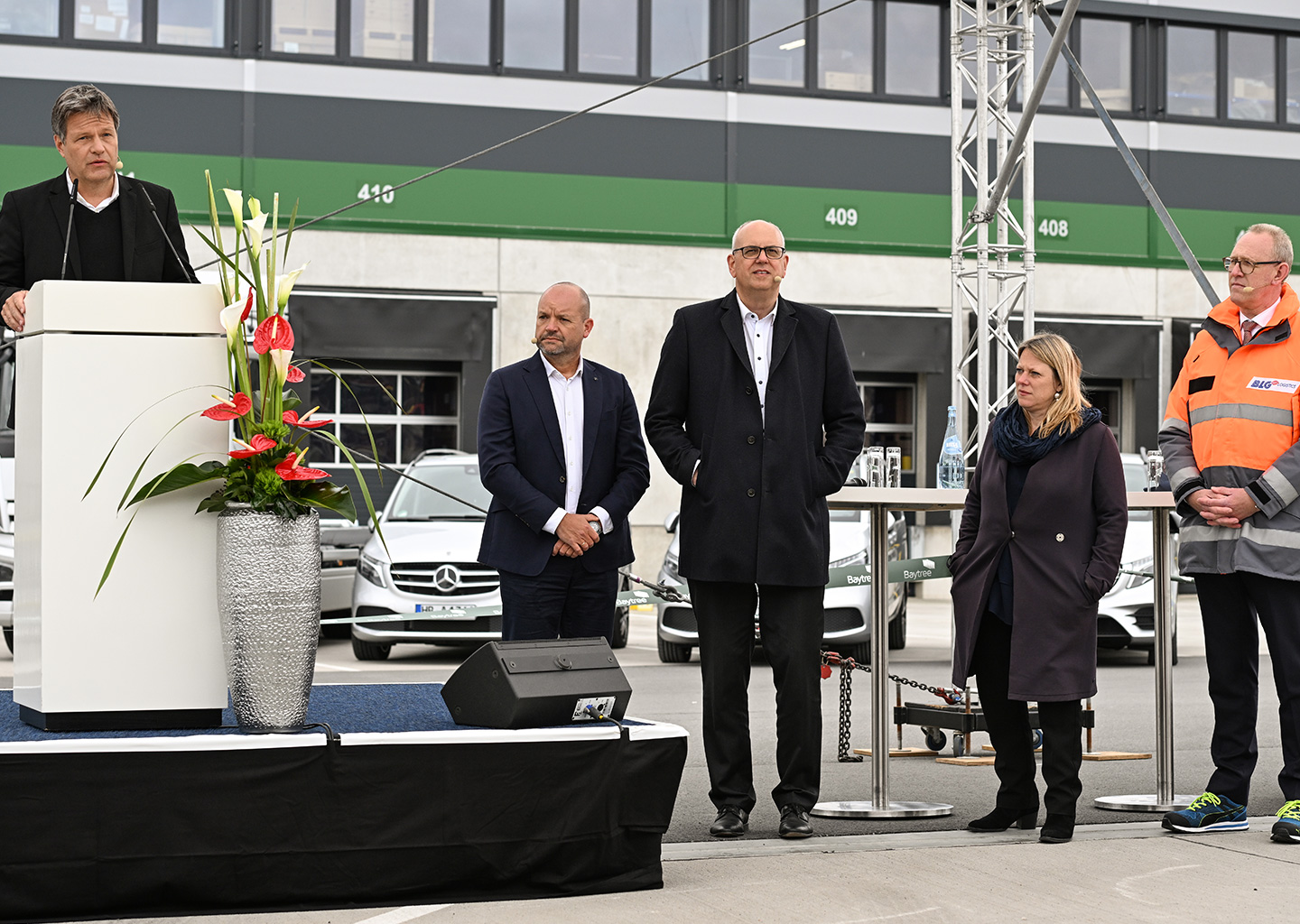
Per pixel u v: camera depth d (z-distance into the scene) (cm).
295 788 338
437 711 400
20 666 366
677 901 358
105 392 343
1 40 1572
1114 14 1862
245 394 346
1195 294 1878
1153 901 363
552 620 462
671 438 464
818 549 453
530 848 357
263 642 339
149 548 346
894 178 1812
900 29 1822
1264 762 620
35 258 406
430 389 1708
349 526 1128
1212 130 1902
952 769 599
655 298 1739
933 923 342
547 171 1714
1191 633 1334
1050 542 446
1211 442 461
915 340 1798
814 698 454
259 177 1631
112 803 326
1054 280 1838
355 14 1666
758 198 1773
